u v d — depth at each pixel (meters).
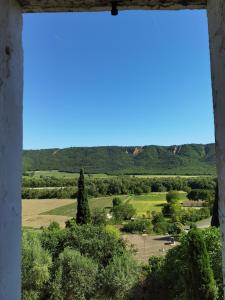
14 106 2.28
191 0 2.34
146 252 27.27
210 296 10.38
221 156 2.16
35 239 18.27
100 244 19.22
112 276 16.91
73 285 16.97
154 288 15.00
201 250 10.51
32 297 16.53
